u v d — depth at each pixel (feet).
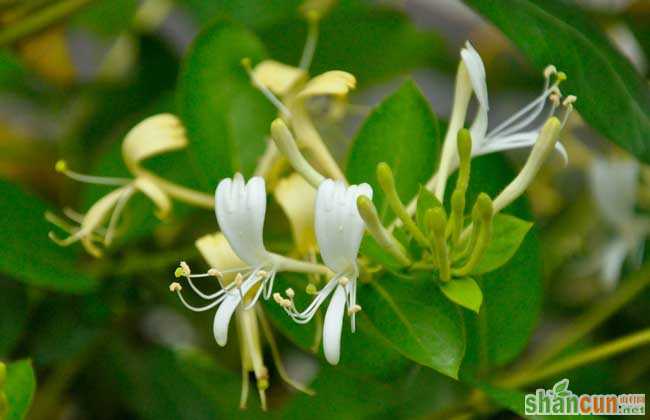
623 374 1.69
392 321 1.37
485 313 1.51
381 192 1.46
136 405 1.66
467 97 1.42
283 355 1.72
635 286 1.61
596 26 1.54
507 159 1.49
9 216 1.53
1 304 1.57
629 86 1.49
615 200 1.73
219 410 1.63
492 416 1.56
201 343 1.73
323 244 1.33
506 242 1.37
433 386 1.59
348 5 1.75
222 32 1.54
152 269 1.63
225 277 1.40
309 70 1.77
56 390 1.64
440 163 1.41
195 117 1.52
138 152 1.48
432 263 1.37
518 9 1.48
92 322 1.62
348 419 1.55
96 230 1.57
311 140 1.45
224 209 1.35
